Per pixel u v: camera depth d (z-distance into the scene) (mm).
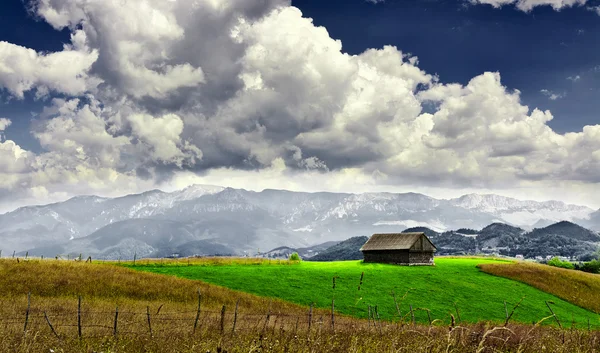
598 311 81062
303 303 68625
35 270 65625
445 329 15250
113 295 59312
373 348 12852
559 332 16328
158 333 19875
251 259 106875
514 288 91562
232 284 77062
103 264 79062
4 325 25828
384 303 71000
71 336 20203
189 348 14406
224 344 13828
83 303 49969
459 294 82688
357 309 66500
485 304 77000
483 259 143875
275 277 84562
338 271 95188
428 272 101875
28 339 17125
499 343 13820
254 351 12969
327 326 22000
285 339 14539
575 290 93375
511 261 136250
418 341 12742
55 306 44969
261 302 62969
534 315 71875
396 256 121375
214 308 54906
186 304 57250
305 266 102250
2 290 56062
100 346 15531
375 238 129250
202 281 72562
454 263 123500
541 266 116125
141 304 53750
